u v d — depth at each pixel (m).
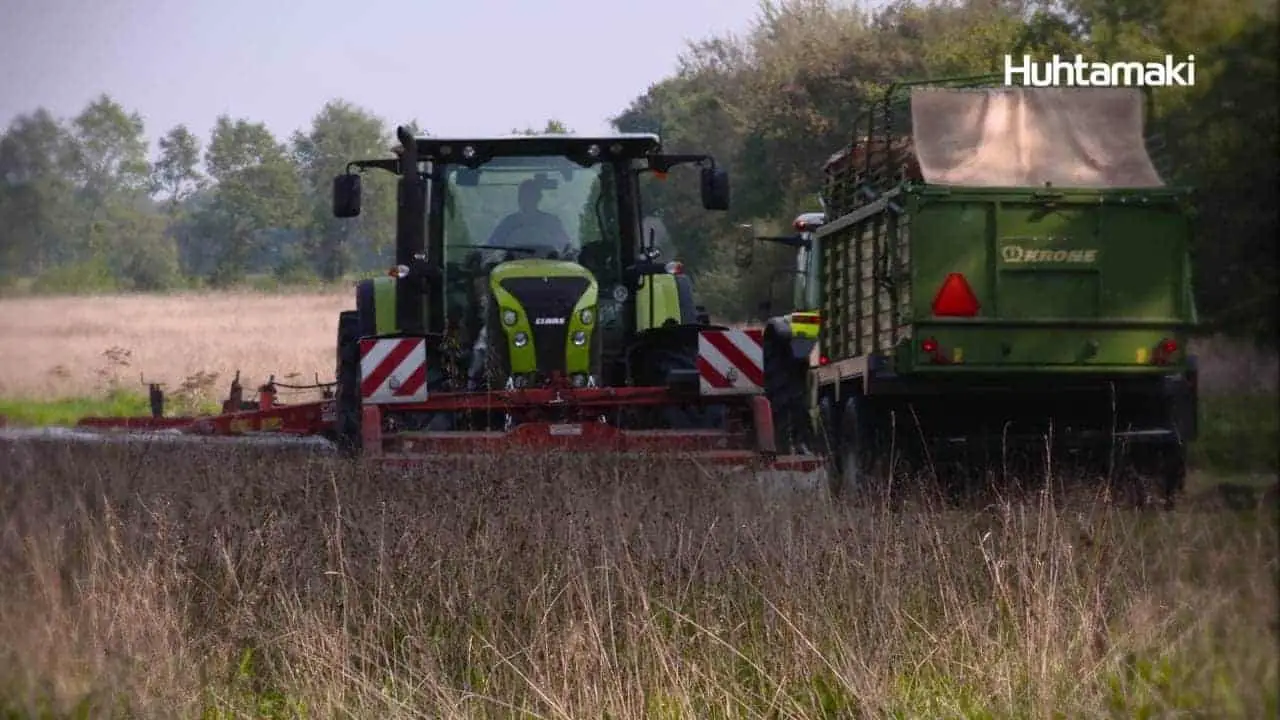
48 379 60.88
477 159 27.55
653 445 24.11
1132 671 12.91
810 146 87.38
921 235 25.64
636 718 13.15
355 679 13.55
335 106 164.12
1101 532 15.12
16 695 12.78
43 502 18.78
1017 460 25.77
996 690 13.17
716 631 14.16
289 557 15.80
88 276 98.06
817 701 13.50
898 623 14.20
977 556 15.62
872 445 26.88
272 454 23.61
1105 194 25.61
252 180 158.50
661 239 28.27
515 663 14.05
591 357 26.17
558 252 27.62
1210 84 21.69
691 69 100.12
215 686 13.94
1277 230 21.42
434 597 15.11
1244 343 21.31
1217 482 17.33
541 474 19.69
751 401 25.48
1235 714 11.70
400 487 18.88
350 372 28.45
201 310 111.50
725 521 17.31
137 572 15.14
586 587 14.33
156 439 25.62
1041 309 25.70
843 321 29.84
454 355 26.89
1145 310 25.64
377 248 164.62
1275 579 12.52
